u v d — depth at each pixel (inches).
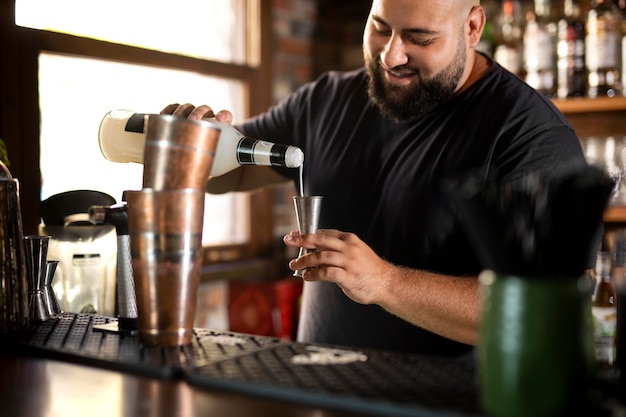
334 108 73.1
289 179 76.9
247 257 124.1
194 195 41.2
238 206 124.1
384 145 68.1
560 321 27.1
